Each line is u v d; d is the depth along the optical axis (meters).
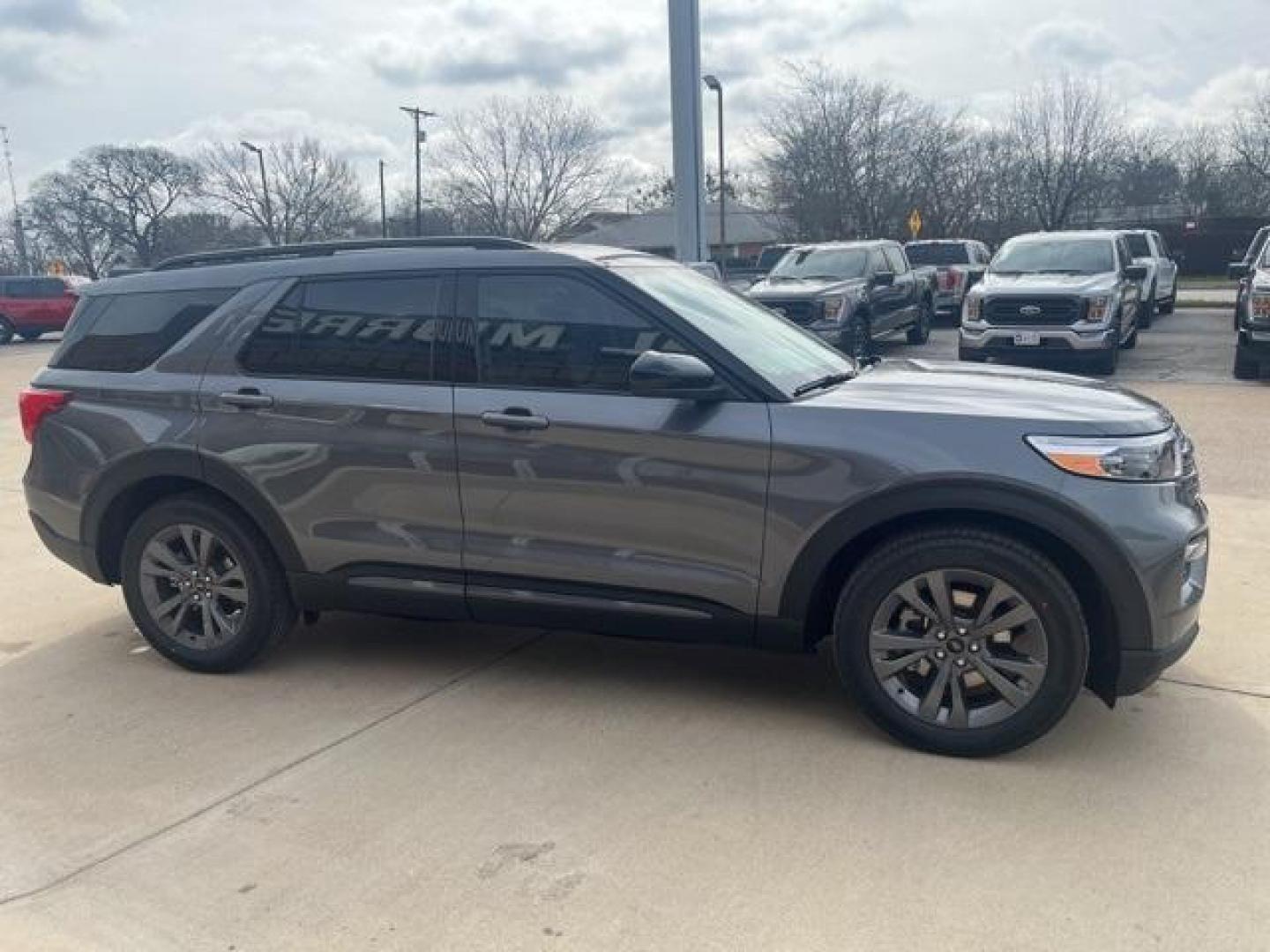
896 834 3.32
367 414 4.32
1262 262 13.96
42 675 4.82
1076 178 42.75
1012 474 3.62
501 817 3.48
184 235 68.69
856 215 40.31
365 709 4.35
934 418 3.76
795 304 15.12
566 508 4.10
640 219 67.06
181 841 3.40
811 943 2.82
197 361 4.65
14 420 13.23
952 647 3.77
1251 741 3.90
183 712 4.38
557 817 3.47
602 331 4.12
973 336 14.46
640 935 2.87
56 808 3.62
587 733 4.07
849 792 3.59
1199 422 10.33
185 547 4.75
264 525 4.53
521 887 3.10
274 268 4.62
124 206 68.81
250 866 3.25
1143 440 3.67
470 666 4.78
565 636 5.11
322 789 3.70
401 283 4.38
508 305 4.23
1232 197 53.97
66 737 4.17
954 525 3.76
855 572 3.85
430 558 4.32
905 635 3.83
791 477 3.82
